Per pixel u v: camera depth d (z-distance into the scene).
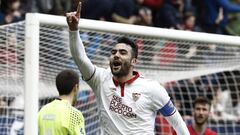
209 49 23.42
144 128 16.86
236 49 23.64
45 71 21.66
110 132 16.94
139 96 16.84
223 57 23.78
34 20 18.83
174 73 23.84
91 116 23.30
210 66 24.09
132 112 16.80
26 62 18.70
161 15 33.12
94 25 20.30
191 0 34.88
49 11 31.50
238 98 27.11
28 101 18.56
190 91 26.19
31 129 18.39
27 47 18.73
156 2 33.22
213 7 35.09
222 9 35.22
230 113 27.31
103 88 17.06
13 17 30.12
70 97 18.17
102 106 17.06
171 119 17.20
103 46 21.56
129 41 16.97
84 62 16.92
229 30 35.53
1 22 30.56
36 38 18.80
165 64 23.12
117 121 16.86
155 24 33.19
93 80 17.17
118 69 16.78
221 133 27.27
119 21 31.91
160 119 24.97
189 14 33.25
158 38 21.53
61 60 21.44
